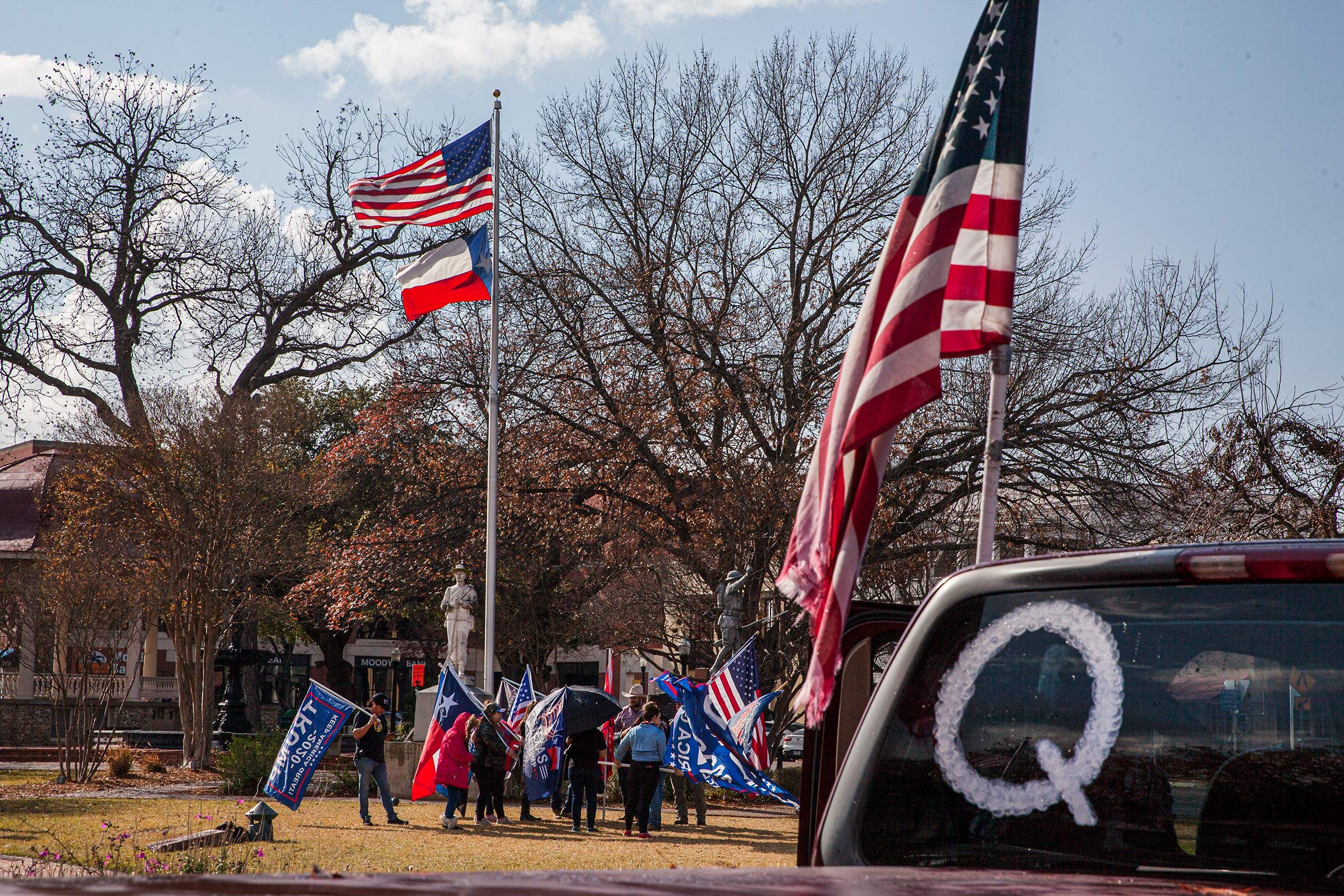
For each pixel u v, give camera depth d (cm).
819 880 132
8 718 3550
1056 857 192
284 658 5384
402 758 2050
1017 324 2202
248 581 2797
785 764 2994
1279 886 175
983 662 209
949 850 199
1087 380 2211
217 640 2677
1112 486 2106
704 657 2350
